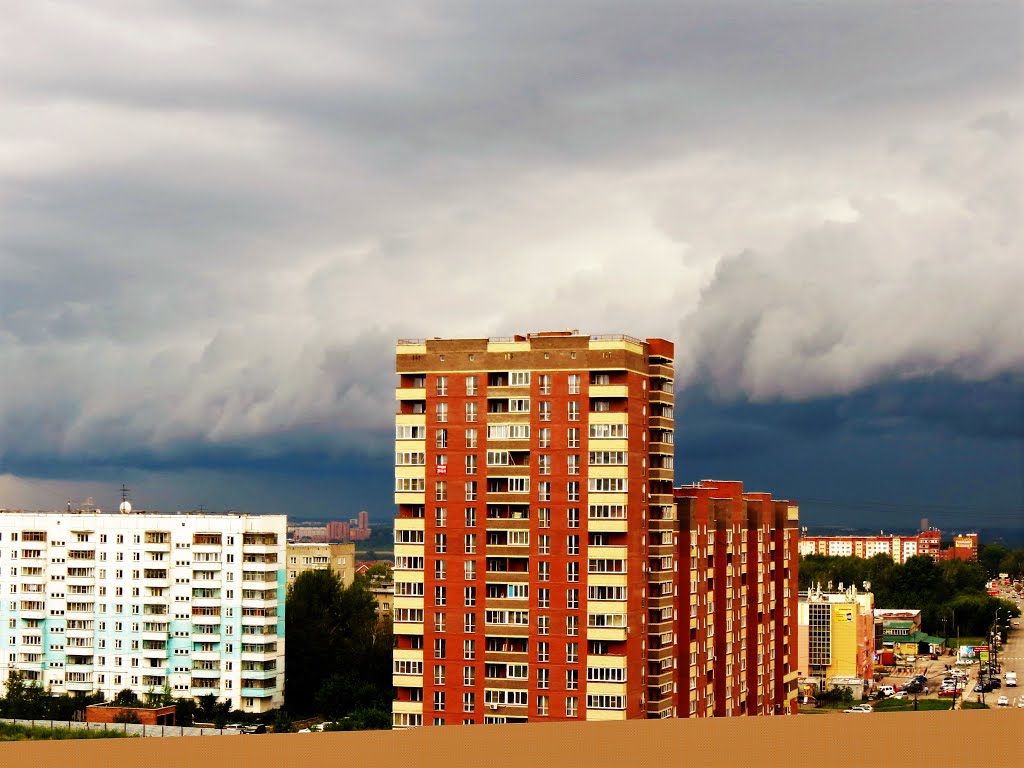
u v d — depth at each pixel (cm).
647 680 15238
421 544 15262
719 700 17538
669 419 16038
